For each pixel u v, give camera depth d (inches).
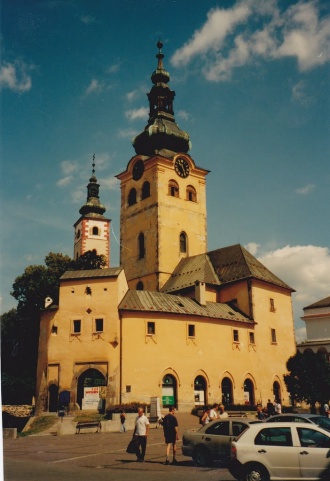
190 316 2155.5
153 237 2947.8
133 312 2006.6
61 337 1980.8
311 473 601.3
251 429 644.7
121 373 1911.9
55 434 1519.4
